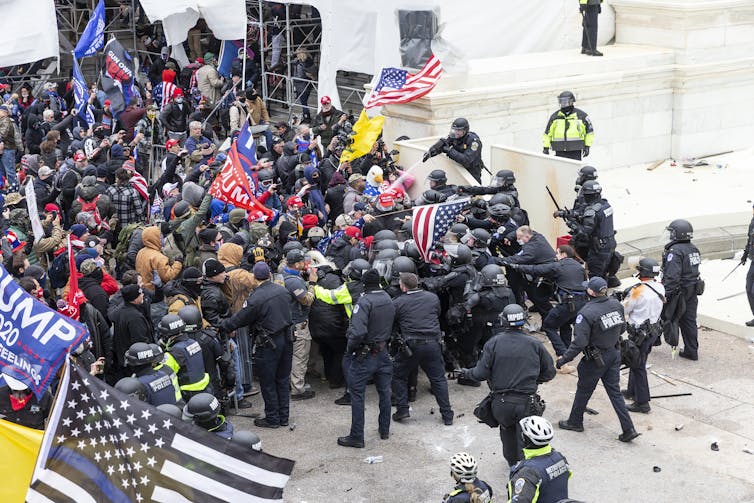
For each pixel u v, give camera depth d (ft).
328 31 102.58
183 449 35.50
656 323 57.00
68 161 87.66
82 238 63.57
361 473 51.49
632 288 56.95
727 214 84.12
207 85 115.85
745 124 105.09
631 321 56.90
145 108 106.73
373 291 53.52
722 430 55.67
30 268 57.31
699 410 58.03
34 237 70.38
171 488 35.27
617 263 70.90
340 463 52.54
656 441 54.54
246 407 59.26
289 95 113.60
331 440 55.11
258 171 75.82
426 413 58.44
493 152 79.56
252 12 126.93
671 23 101.04
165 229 65.62
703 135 103.14
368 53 101.60
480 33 102.53
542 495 39.14
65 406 35.27
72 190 81.92
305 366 60.44
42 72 126.52
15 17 113.39
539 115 94.53
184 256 63.62
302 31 120.88
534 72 94.53
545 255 63.57
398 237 70.03
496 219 67.56
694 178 96.48
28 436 37.22
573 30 105.81
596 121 98.22
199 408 40.75
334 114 98.78
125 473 35.22
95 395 35.24
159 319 60.03
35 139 106.83
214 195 66.44
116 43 103.24
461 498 39.19
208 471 35.60
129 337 54.34
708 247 81.66
